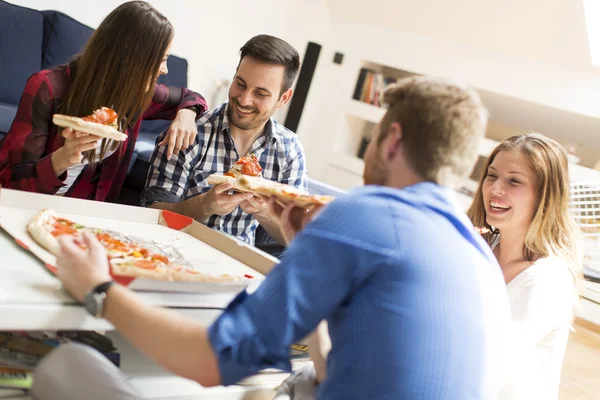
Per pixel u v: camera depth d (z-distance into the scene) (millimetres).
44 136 1939
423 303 1012
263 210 2207
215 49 5477
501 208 1932
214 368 992
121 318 1061
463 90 1104
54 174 1780
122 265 1247
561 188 1897
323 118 6559
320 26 6426
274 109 2352
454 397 1020
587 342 4590
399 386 998
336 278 1000
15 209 1563
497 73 5586
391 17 6055
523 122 5875
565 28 5027
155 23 1925
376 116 6227
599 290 4770
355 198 1041
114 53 1903
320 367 1322
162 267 1358
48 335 1348
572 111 5254
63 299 1140
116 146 2066
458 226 1104
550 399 1820
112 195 2271
